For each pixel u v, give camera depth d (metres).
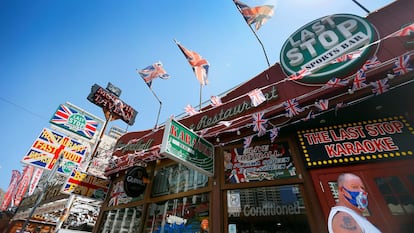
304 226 3.22
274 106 3.89
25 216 10.49
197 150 4.16
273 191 3.72
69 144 8.32
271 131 3.62
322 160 3.55
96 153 9.42
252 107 4.39
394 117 3.57
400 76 2.91
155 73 7.90
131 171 5.41
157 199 5.09
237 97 4.70
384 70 2.95
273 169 3.91
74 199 8.34
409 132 3.33
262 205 3.65
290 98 3.85
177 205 4.71
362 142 3.47
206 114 5.38
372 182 3.06
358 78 3.02
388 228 2.67
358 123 3.71
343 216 2.76
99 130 10.34
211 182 4.33
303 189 3.47
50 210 9.05
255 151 4.30
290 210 3.41
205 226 3.94
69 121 9.31
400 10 3.49
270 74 4.66
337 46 3.70
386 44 3.25
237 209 3.77
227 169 4.32
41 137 7.71
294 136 4.08
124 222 5.45
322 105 3.22
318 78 3.58
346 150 3.49
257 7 5.70
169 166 5.61
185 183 4.91
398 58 2.82
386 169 3.12
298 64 4.01
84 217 8.42
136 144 6.58
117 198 6.21
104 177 6.98
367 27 3.56
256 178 3.93
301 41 4.28
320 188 3.31
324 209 3.11
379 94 3.22
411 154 3.11
